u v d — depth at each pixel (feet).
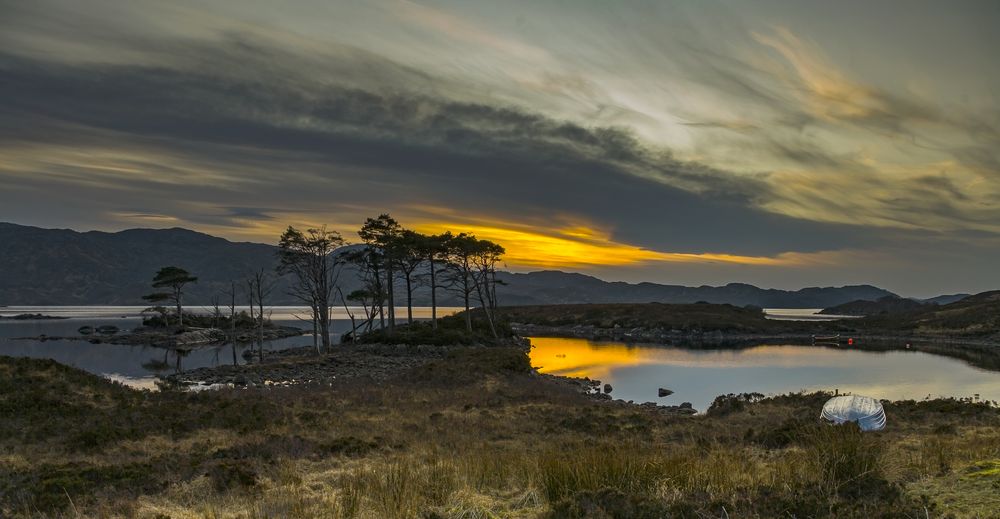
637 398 108.78
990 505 22.86
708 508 24.00
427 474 32.96
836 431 38.99
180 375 135.03
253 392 90.68
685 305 423.23
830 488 26.12
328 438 52.47
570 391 108.58
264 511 27.48
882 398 104.06
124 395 68.80
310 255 192.75
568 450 42.39
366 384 105.40
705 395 112.57
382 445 48.75
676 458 32.07
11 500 30.99
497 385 102.78
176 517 28.27
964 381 128.98
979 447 37.37
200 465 39.24
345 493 29.53
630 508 23.76
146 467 38.50
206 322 327.47
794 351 216.54
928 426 55.83
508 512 26.37
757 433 50.80
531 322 387.14
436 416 66.08
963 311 312.91
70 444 46.80
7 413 54.80
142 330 302.45
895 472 29.14
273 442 48.19
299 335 328.49
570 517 23.80
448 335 208.23
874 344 252.62
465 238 232.94
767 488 26.12
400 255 222.28
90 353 198.08
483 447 44.73
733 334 303.68
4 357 70.85
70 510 29.35
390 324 219.61
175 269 306.14
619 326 342.23
